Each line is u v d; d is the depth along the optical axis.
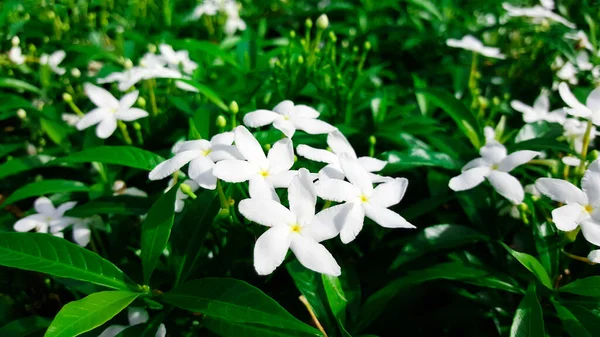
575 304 0.14
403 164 0.18
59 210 0.19
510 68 0.32
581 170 0.18
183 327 0.16
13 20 0.33
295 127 0.16
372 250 0.18
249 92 0.24
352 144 0.22
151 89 0.23
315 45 0.24
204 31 0.36
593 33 0.31
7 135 0.27
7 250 0.13
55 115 0.25
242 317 0.12
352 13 0.38
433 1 0.39
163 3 0.35
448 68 0.30
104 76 0.26
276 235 0.13
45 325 0.15
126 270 0.17
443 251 0.17
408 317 0.17
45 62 0.27
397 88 0.28
